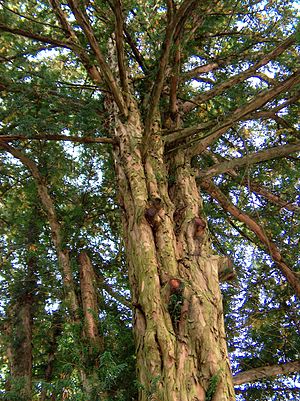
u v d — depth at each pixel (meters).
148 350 4.50
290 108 9.34
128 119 7.04
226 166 6.93
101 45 8.10
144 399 4.29
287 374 7.44
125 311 7.72
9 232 9.27
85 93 7.97
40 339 7.91
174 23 5.21
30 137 6.41
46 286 7.73
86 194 9.25
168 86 8.20
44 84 7.09
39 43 8.40
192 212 6.09
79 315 6.51
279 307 8.60
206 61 9.63
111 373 4.58
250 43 8.99
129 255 5.54
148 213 5.62
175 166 6.80
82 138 6.70
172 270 5.18
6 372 8.17
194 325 4.68
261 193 8.97
